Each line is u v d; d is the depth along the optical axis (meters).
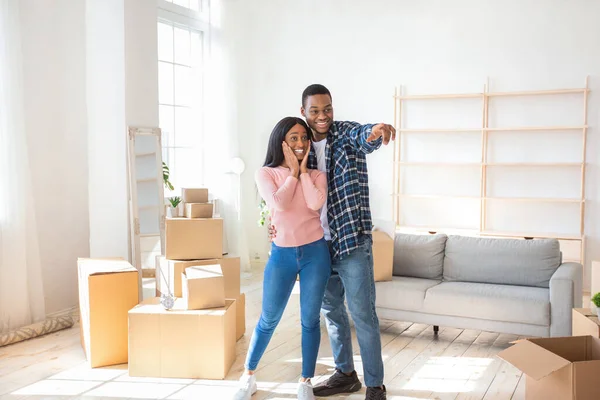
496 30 6.40
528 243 4.39
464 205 6.67
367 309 2.97
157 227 5.30
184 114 7.02
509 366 3.73
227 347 3.57
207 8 7.20
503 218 6.51
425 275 4.64
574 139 6.18
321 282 2.97
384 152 6.96
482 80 6.49
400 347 4.11
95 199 5.12
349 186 2.94
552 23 6.17
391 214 6.95
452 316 4.17
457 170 6.68
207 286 3.59
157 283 4.32
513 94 6.28
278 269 2.99
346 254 2.92
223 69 7.17
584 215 6.15
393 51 6.88
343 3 7.08
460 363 3.79
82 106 5.03
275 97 7.47
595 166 6.09
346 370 3.29
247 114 7.59
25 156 4.40
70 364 3.76
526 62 6.30
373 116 7.02
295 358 3.88
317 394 3.24
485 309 4.04
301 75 7.34
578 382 2.32
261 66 7.51
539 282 4.28
